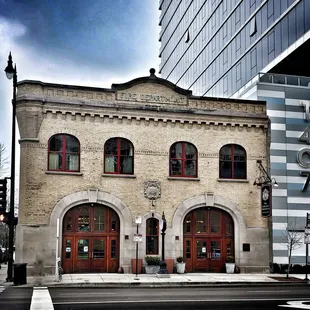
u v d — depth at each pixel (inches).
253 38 1761.8
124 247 1088.2
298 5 1487.5
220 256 1162.6
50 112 1075.9
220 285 949.8
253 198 1186.0
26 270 959.0
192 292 801.6
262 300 689.6
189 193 1145.4
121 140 1120.8
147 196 1114.1
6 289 829.8
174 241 1120.2
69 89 1097.4
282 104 1246.3
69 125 1085.8
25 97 1058.7
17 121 1069.1
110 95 1124.5
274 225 1198.9
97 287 885.8
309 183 1234.0
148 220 1116.5
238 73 1875.0
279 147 1226.0
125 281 929.5
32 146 1056.2
